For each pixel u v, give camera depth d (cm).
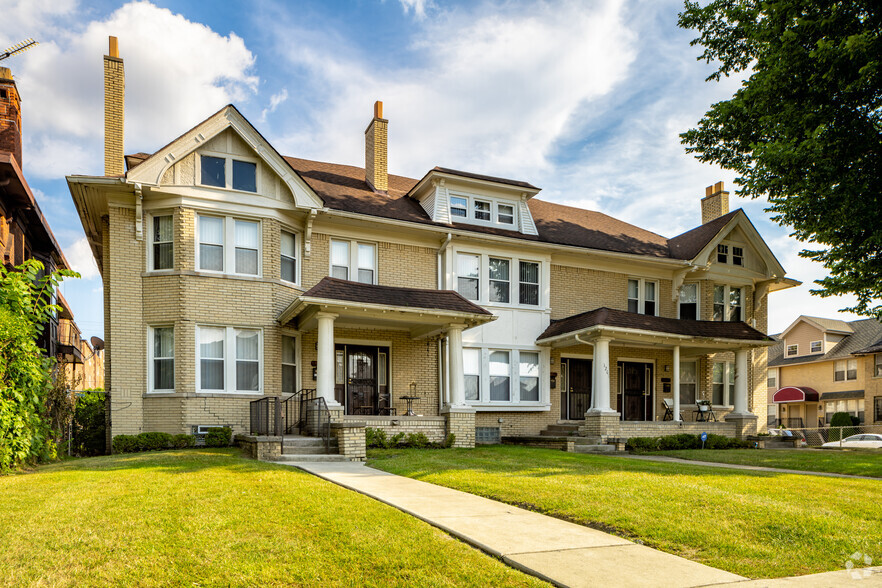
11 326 1030
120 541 567
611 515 699
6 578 471
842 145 1323
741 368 2102
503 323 2008
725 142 1728
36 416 1126
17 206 1700
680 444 1864
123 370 1523
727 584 482
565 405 2123
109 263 1584
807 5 1367
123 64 1648
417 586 469
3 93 1828
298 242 1748
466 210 2045
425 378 1875
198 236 1581
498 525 656
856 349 3941
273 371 1619
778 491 891
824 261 1573
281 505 721
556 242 2102
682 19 1827
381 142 2103
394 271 1883
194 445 1482
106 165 1602
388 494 837
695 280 2280
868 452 1728
